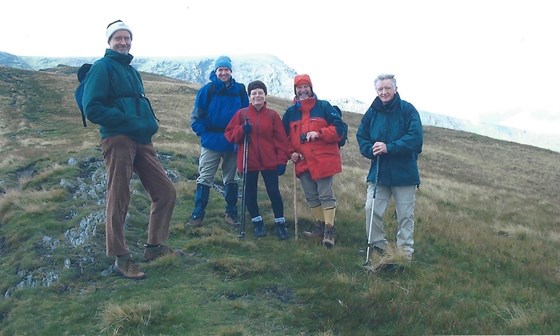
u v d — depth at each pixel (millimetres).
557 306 5840
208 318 5387
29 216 8805
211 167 8492
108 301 5859
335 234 8328
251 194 8086
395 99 7082
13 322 5691
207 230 8094
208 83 8367
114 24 6258
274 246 7582
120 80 6215
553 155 63469
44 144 22141
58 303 5977
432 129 75125
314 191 8086
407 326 5180
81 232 7848
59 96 49000
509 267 7578
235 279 6395
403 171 6984
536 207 18891
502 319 5410
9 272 7090
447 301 5832
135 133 6348
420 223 9883
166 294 5941
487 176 37375
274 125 7902
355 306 5586
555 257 8844
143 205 9289
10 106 41469
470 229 9992
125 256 6480
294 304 5816
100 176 10859
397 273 6637
